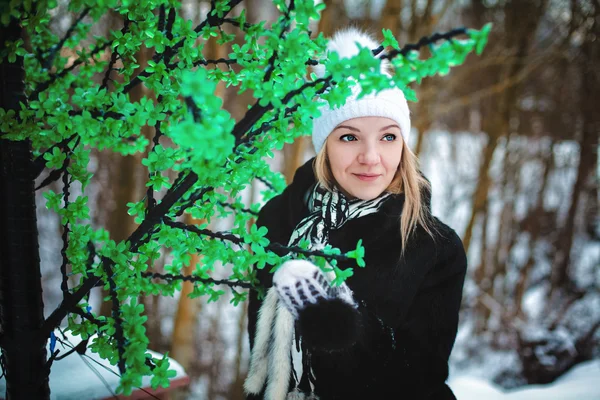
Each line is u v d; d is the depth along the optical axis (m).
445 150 8.18
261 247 0.76
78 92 0.71
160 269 4.79
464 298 6.35
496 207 7.65
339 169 1.01
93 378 1.06
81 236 0.80
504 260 6.65
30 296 0.82
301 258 0.82
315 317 0.74
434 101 4.47
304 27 0.65
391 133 1.00
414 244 1.05
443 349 1.06
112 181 4.73
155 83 0.78
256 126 0.85
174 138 0.52
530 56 4.90
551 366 5.08
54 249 5.88
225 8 0.76
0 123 0.72
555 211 7.05
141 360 0.67
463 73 4.41
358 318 0.79
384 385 0.99
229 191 0.89
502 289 6.62
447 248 1.09
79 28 0.95
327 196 1.09
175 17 0.78
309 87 0.67
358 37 1.11
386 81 0.60
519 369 5.27
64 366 1.09
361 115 0.96
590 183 6.78
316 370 1.00
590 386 2.29
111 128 0.69
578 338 5.42
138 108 0.70
